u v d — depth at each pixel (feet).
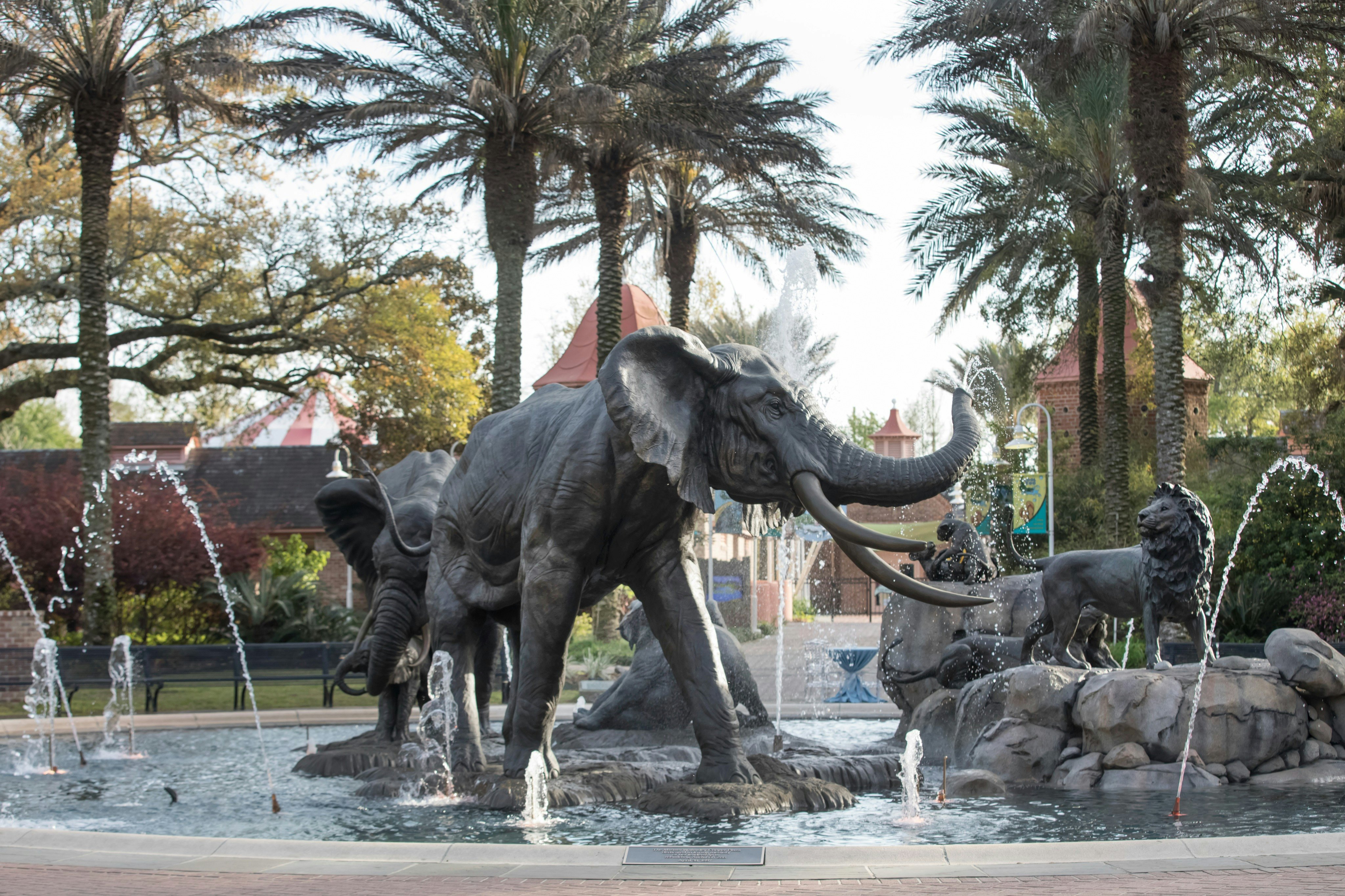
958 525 45.37
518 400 84.02
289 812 27.99
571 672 78.43
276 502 151.84
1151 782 31.19
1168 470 77.82
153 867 19.11
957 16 85.56
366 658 40.63
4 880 18.28
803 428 25.43
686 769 31.09
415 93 81.76
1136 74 75.20
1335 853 19.01
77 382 114.42
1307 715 33.47
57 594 95.40
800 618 155.43
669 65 81.56
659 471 27.07
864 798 29.58
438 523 32.81
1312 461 89.92
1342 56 87.40
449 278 126.52
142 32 87.10
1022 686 34.04
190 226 119.03
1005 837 23.61
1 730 49.88
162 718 52.44
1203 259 109.09
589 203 114.11
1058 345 131.13
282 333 117.19
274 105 87.15
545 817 26.30
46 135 97.19
